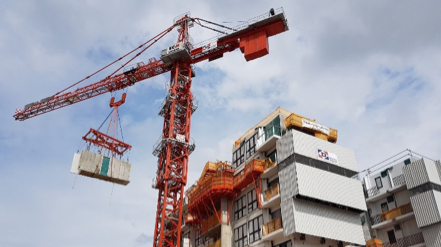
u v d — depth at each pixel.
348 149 43.22
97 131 46.28
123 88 63.12
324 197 37.06
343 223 38.38
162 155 52.19
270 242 37.69
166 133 53.66
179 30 59.75
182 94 55.75
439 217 40.62
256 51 49.09
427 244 41.28
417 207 42.97
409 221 44.84
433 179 43.59
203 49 55.44
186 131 53.31
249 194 43.16
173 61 56.78
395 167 48.84
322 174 38.41
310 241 36.03
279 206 38.62
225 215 44.34
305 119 43.00
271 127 42.75
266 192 40.03
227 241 42.78
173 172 50.41
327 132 43.84
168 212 48.12
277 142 40.56
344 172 41.12
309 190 36.25
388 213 46.44
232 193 44.72
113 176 44.81
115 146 47.34
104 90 63.31
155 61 59.06
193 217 50.59
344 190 39.31
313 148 39.66
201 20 59.16
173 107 53.56
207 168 50.06
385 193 47.84
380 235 47.44
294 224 34.50
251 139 46.53
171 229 48.16
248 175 41.34
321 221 36.62
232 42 53.06
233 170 47.06
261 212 40.09
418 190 44.12
